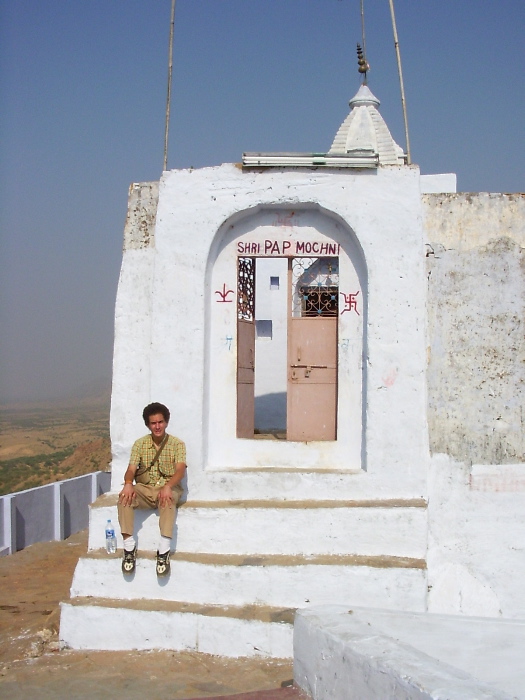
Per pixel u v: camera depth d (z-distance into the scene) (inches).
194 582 250.7
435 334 274.5
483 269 276.4
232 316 282.5
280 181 273.6
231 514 260.5
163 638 243.4
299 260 289.7
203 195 276.7
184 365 274.2
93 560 256.5
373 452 267.3
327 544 257.9
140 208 285.3
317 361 286.4
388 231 269.3
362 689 152.8
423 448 266.5
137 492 257.9
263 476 270.2
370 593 245.3
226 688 214.5
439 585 264.7
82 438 2416.3
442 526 269.1
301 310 289.0
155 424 255.4
